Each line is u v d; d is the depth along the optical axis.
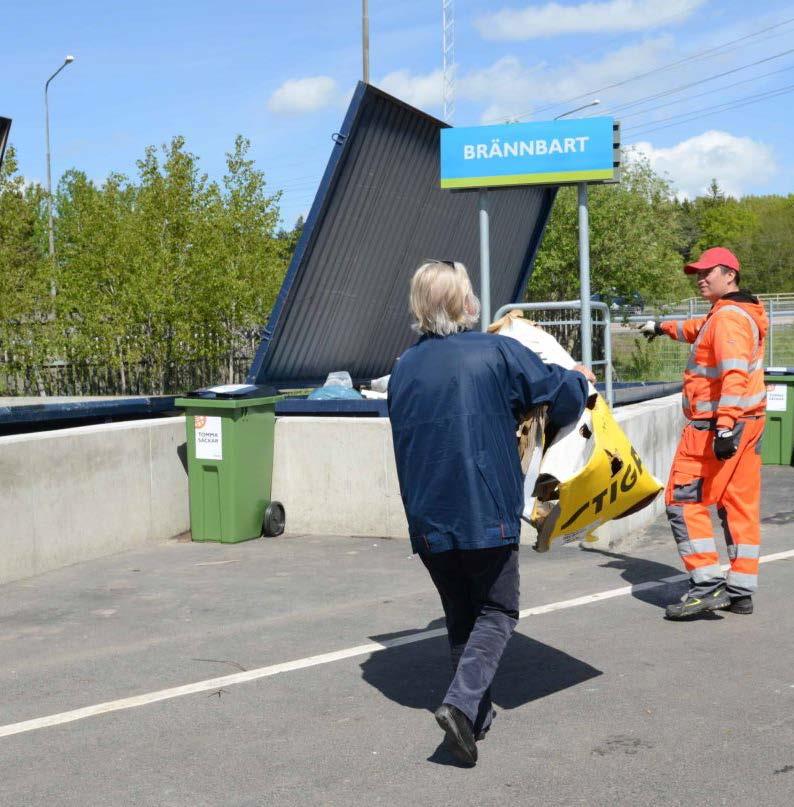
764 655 4.71
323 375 10.86
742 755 3.56
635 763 3.52
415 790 3.36
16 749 3.81
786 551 7.06
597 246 27.42
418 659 4.80
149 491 7.73
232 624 5.49
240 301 25.69
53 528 6.84
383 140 9.41
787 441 11.88
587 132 8.22
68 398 17.92
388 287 10.98
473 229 12.23
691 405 5.43
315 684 4.48
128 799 3.36
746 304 5.30
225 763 3.63
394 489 7.81
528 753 3.64
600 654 4.78
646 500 4.22
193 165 26.41
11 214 24.31
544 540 3.83
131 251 25.30
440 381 3.53
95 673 4.70
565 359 4.15
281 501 8.11
